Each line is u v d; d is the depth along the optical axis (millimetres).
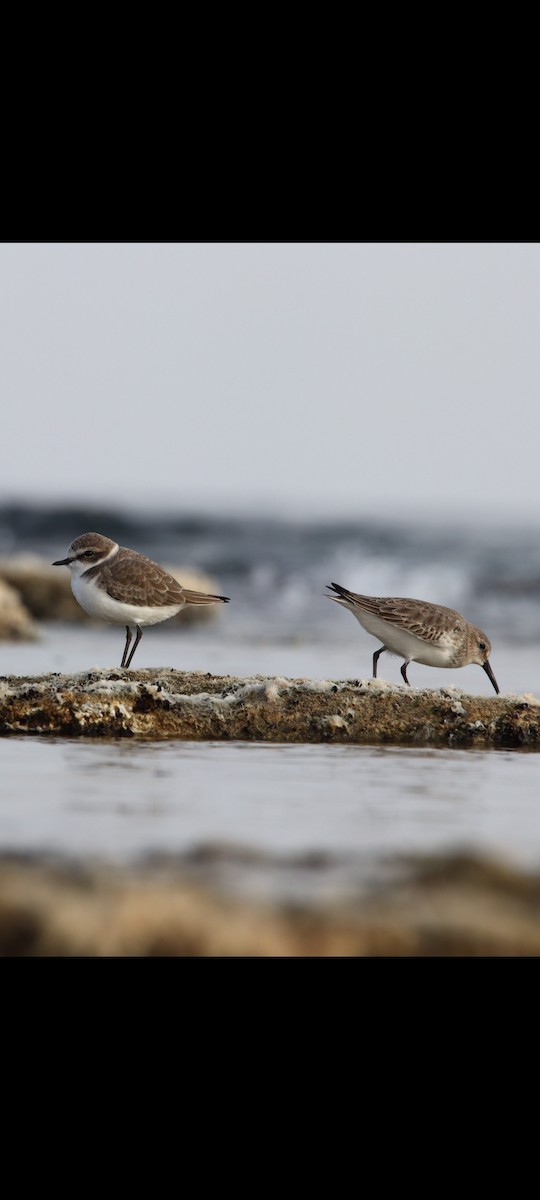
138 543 41812
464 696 13531
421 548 41312
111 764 11406
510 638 26672
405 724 13227
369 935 7438
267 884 7875
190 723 13016
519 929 7559
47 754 11805
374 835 9047
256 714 13148
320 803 10109
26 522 43219
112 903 7512
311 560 40250
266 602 34656
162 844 8594
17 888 7629
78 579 15594
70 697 13062
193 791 10391
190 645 23969
